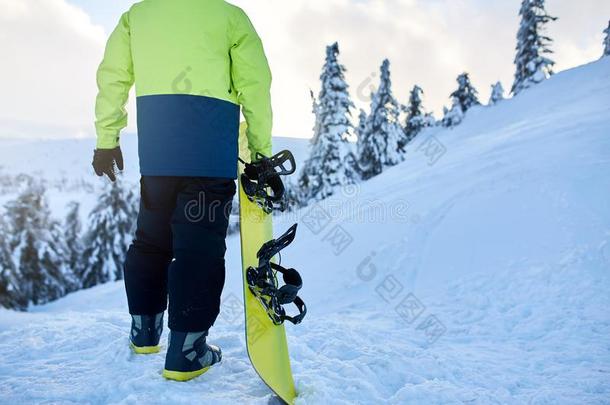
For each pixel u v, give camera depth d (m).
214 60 1.94
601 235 6.36
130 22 2.01
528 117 26.44
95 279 22.80
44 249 21.77
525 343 3.53
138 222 2.10
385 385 2.17
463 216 8.98
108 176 2.10
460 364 2.58
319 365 2.23
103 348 2.32
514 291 5.41
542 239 6.92
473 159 15.34
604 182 8.12
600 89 25.33
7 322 17.62
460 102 36.44
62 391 1.82
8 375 2.00
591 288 4.95
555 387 2.32
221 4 1.97
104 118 2.05
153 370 1.97
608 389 2.30
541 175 9.47
